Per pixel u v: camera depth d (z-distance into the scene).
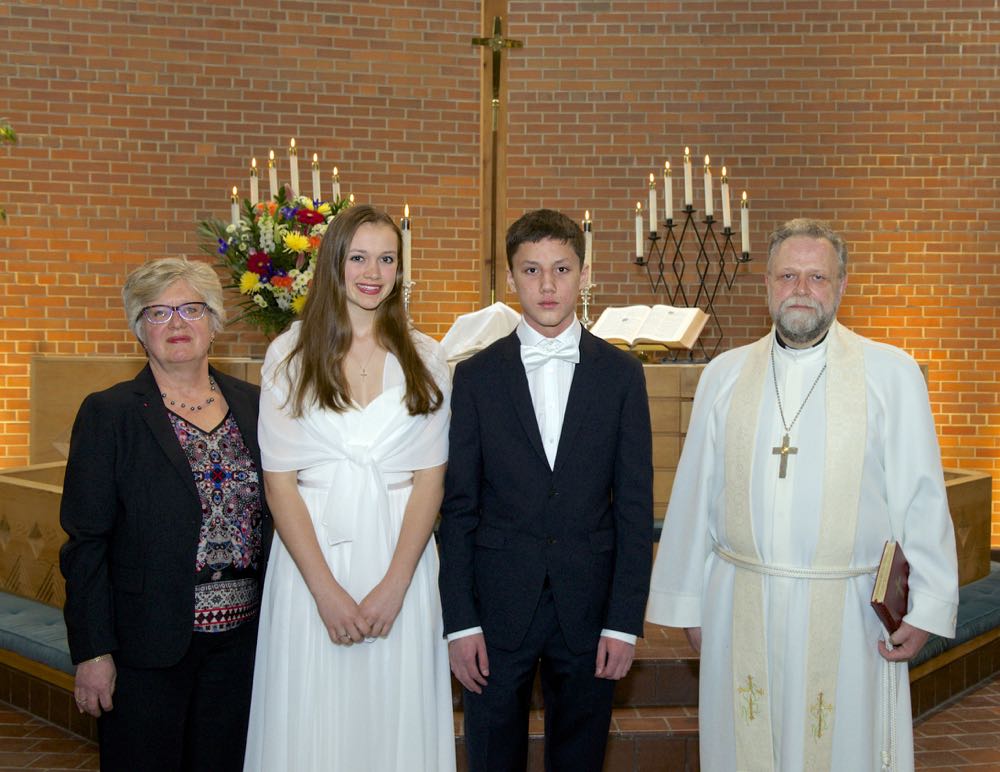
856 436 2.10
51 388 4.87
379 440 2.07
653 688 3.31
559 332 2.20
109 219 6.00
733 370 2.28
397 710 2.07
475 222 6.36
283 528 2.03
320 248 2.11
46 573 3.73
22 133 5.91
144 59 6.00
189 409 2.11
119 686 2.01
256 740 2.09
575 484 2.13
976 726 3.63
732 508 2.18
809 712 2.07
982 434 6.20
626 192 6.28
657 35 6.24
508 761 2.17
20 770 3.16
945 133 6.14
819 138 6.19
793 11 6.17
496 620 2.13
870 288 6.21
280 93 6.14
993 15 6.11
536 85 6.28
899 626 2.04
